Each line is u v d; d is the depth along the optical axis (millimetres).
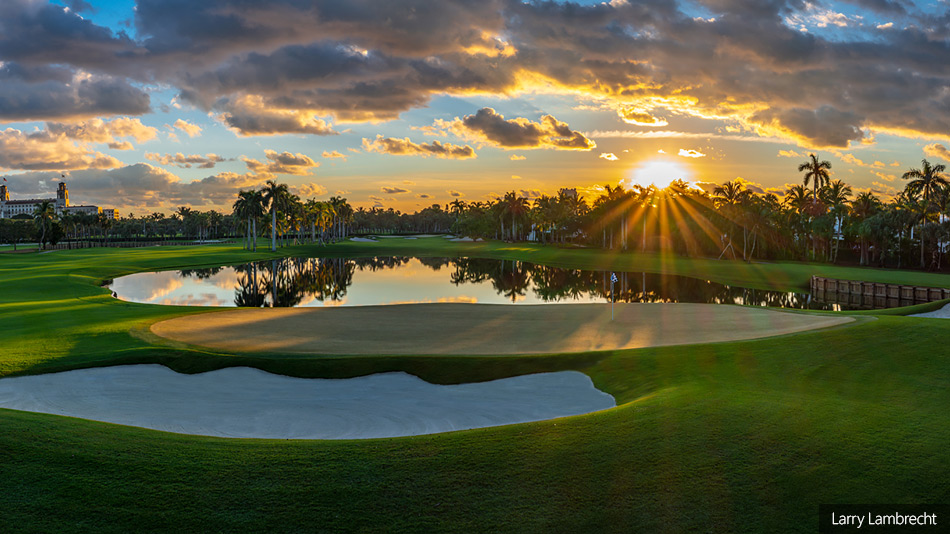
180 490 9344
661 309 37000
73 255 104500
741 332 26703
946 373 16828
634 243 135375
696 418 12617
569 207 177750
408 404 17062
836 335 21938
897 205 95750
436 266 96375
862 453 10656
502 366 20234
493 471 10102
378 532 8258
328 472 10078
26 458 10273
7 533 7969
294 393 18297
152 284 65188
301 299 52906
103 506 8773
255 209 129000
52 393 17828
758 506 8898
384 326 30188
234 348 23406
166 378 19688
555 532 8250
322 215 166750
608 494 9266
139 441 11422
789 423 12242
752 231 104250
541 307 38906
